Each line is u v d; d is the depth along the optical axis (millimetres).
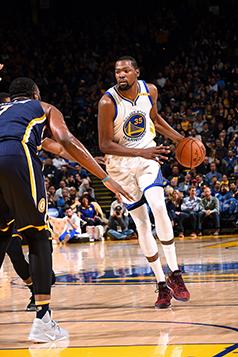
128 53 24797
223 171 17734
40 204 4250
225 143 18906
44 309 4258
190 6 25969
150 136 6008
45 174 18250
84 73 23531
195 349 3740
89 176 20656
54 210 16875
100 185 20547
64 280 7848
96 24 25859
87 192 17516
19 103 4492
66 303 5895
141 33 25578
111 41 25250
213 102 20734
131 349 3834
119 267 9219
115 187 4473
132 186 5855
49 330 4223
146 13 26266
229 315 4852
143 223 5852
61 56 24453
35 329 4199
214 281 6949
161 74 23156
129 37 25516
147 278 7641
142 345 3932
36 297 4277
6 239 4430
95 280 7691
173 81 22766
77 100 22281
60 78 23750
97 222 17000
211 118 20078
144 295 6199
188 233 16594
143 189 5793
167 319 4844
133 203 5855
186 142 5922
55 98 22734
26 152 4234
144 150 5695
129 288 6773
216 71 22656
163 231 5770
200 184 16734
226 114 20000
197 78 22172
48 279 4285
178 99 21797
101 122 5836
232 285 6551
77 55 24500
